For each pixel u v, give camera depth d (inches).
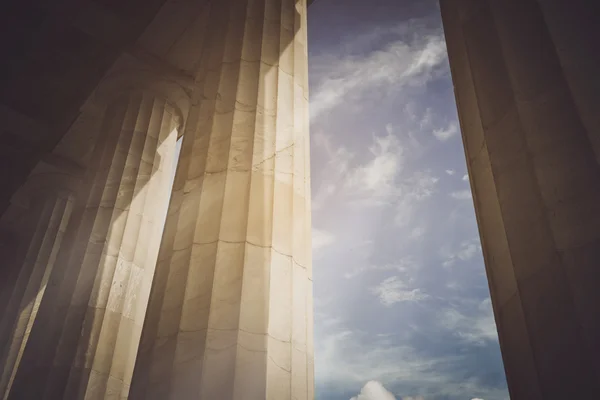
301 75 449.1
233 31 446.3
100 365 534.0
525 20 209.2
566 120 175.9
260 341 295.1
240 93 400.8
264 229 339.0
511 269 177.3
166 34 713.0
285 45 449.4
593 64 178.7
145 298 615.8
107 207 633.6
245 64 418.3
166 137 723.4
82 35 720.3
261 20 447.8
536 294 162.1
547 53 192.9
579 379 140.5
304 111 430.0
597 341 139.7
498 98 205.0
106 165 668.7
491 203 198.5
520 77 198.1
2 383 763.4
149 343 310.0
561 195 165.9
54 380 515.5
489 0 232.2
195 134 399.2
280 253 337.4
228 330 294.4
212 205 347.6
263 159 369.4
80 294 571.2
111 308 572.4
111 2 682.8
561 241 158.9
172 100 749.3
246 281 312.8
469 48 234.1
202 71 449.1
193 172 374.6
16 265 889.5
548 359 151.5
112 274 591.5
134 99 731.4
